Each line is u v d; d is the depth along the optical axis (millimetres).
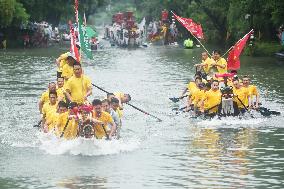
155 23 155375
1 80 59094
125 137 32281
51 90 32156
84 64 81250
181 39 154250
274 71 68188
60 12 148750
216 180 24328
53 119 31281
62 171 25672
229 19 102312
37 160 27469
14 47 124062
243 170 25828
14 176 24969
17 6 118062
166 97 47375
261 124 36156
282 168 26094
